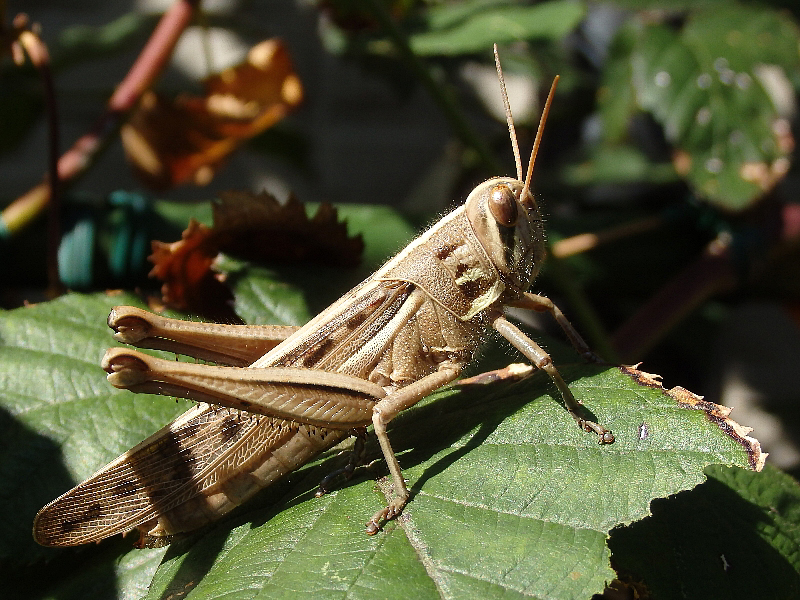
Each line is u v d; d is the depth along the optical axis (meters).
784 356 0.54
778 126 0.27
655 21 0.28
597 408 0.22
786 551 0.23
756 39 0.28
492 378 0.24
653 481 0.21
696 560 0.23
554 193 0.34
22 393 0.23
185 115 0.29
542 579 0.20
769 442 0.46
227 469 0.22
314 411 0.22
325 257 0.25
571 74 0.31
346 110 0.58
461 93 0.35
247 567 0.21
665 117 0.28
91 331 0.24
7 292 0.27
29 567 0.23
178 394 0.22
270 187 0.58
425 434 0.23
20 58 0.26
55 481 0.23
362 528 0.21
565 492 0.21
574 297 0.27
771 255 0.28
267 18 0.53
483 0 0.29
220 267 0.25
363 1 0.26
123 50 0.31
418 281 0.23
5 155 0.31
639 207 0.33
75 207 0.27
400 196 0.59
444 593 0.20
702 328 0.36
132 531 0.23
